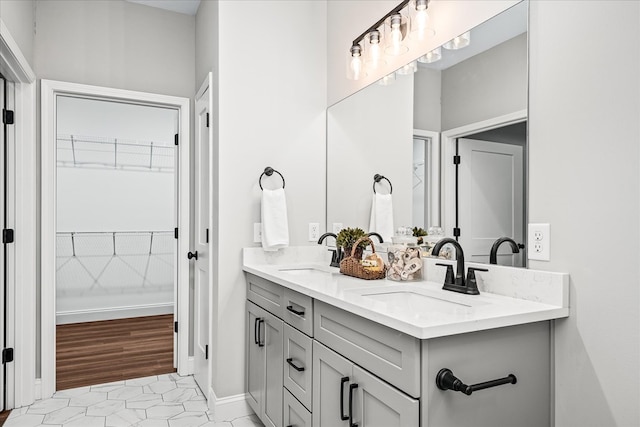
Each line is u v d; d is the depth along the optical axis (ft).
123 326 13.82
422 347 3.44
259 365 7.09
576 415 4.03
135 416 7.63
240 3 7.86
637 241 3.57
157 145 15.35
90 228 14.39
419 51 6.17
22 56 7.27
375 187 7.11
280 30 8.25
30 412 7.73
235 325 7.77
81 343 11.98
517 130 4.67
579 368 4.01
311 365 5.25
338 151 8.21
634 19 3.59
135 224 15.10
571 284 4.09
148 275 15.37
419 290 5.35
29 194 8.12
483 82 5.10
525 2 4.57
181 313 9.70
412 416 3.44
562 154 4.18
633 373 3.59
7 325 7.89
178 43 9.82
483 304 4.28
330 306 4.82
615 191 3.73
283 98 8.25
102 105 14.48
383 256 6.91
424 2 5.59
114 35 9.16
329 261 8.30
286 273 7.12
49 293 8.43
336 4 8.38
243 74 7.86
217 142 7.66
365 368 4.13
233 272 7.75
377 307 4.06
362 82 7.53
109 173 14.67
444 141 5.68
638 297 3.56
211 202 8.10
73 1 8.79
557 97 4.24
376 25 6.73
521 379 4.01
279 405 6.27
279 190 7.92
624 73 3.67
